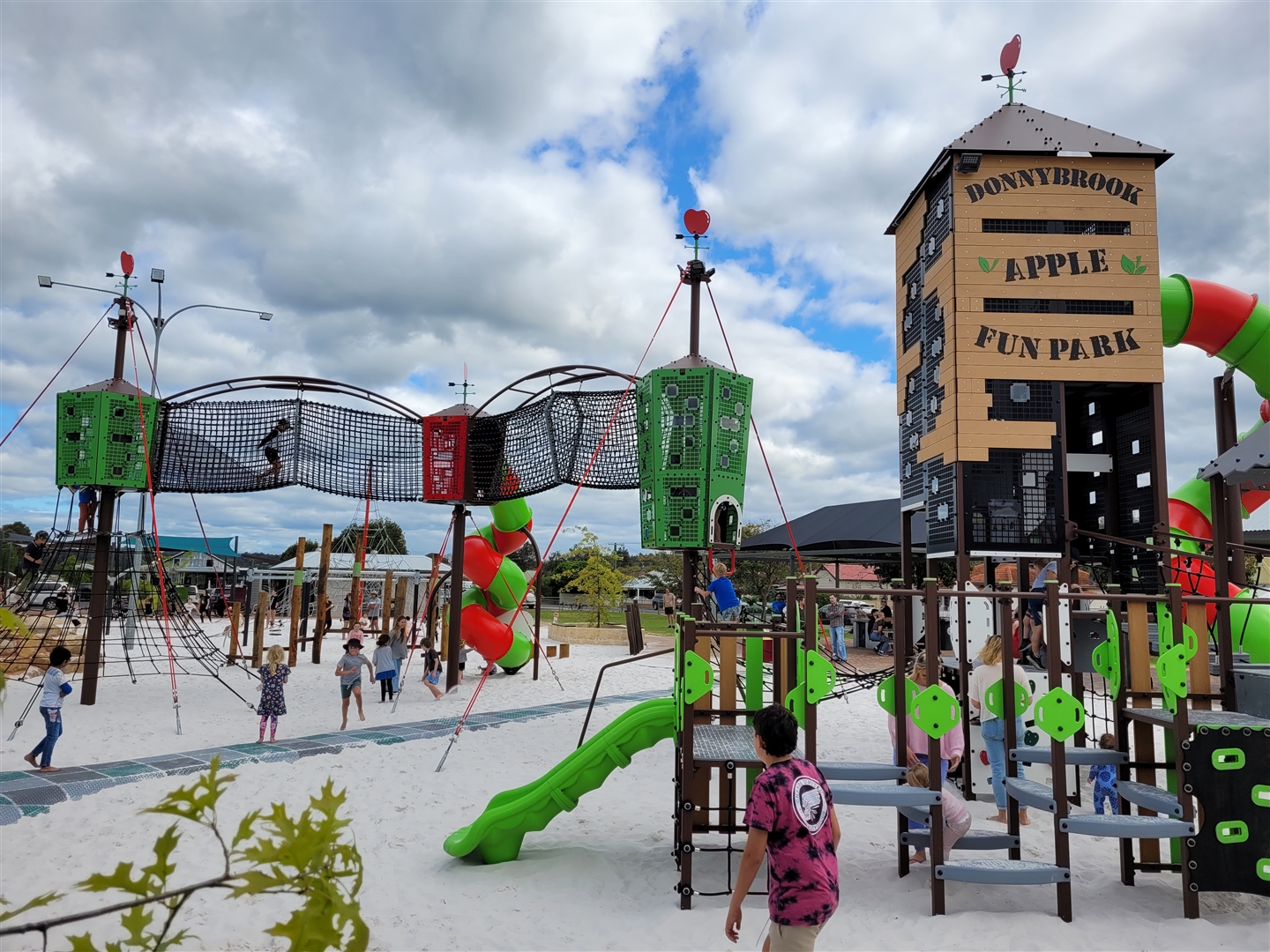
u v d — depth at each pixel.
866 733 12.88
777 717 4.05
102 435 14.92
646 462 10.87
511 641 20.44
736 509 10.74
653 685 19.41
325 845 1.78
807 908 3.71
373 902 6.14
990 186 10.90
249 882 1.73
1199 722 5.96
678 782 7.04
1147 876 6.69
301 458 16.05
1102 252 10.79
